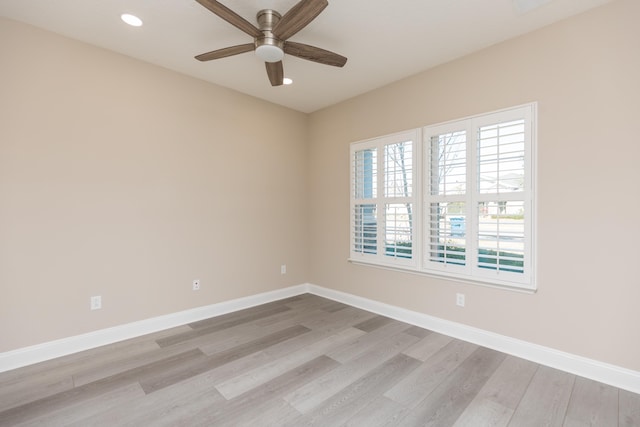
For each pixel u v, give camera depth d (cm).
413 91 326
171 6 221
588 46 222
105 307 278
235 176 371
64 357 253
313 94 381
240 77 336
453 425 176
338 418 182
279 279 417
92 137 271
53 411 186
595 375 220
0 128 231
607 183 215
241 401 197
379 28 246
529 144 246
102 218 277
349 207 394
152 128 306
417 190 319
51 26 245
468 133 281
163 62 304
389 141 346
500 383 217
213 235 351
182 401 196
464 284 287
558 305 235
